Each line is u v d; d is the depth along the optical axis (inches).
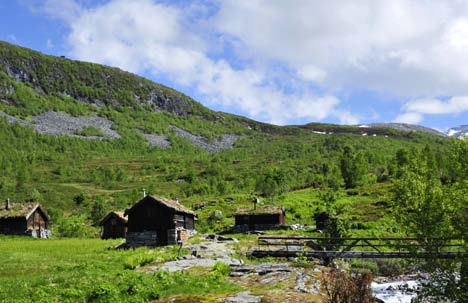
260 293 913.5
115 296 862.5
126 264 1339.8
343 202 3959.2
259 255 1700.3
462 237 1067.3
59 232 3353.8
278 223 3213.6
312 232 2967.5
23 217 2960.1
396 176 4534.9
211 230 3366.1
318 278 1063.0
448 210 1077.1
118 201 5472.4
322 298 876.0
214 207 4234.7
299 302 840.9
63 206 5713.6
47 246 2112.5
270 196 4626.0
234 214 3282.5
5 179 6948.8
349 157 5477.4
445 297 1078.4
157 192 6624.0
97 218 3944.4
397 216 1150.3
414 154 4972.9
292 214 3814.0
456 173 1135.0
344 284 795.4
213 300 856.9
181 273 1123.3
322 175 5954.7
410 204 1130.7
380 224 3004.4
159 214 2309.3
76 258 1605.6
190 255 1592.0
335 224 2094.0
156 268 1285.7
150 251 1866.4
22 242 2397.9
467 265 1050.1
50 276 1099.9
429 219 1082.1
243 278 1116.5
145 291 907.4
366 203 3855.8
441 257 1112.8
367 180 4968.0
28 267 1328.7
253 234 2908.5
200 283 1006.4
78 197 5915.4
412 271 1915.6
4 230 2972.4
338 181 5113.2
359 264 2010.3
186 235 2420.0
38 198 5743.1
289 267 1226.6
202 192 5841.5
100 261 1475.1
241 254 1706.4
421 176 1151.6
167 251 1834.4
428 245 1101.1
